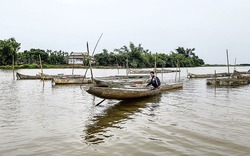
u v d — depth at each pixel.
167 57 107.38
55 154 6.63
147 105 13.98
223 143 7.40
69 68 89.00
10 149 6.99
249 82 30.23
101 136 8.18
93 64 94.25
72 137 8.07
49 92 20.67
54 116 11.10
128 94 14.22
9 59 90.44
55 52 105.25
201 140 7.70
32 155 6.57
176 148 7.04
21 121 10.12
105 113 11.79
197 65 126.31
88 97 17.39
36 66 86.50
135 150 6.91
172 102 15.11
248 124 9.55
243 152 6.69
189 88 24.36
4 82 31.69
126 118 10.74
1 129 8.93
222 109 12.70
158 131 8.71
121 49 100.31
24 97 17.47
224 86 26.58
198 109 12.75
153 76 18.02
